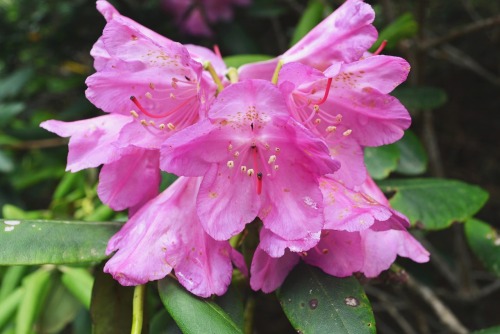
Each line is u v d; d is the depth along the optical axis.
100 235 0.29
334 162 0.24
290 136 0.25
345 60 0.27
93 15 0.69
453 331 0.50
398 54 0.56
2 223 0.28
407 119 0.27
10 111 0.64
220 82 0.28
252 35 0.72
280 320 0.87
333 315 0.27
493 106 0.96
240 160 0.26
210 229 0.25
